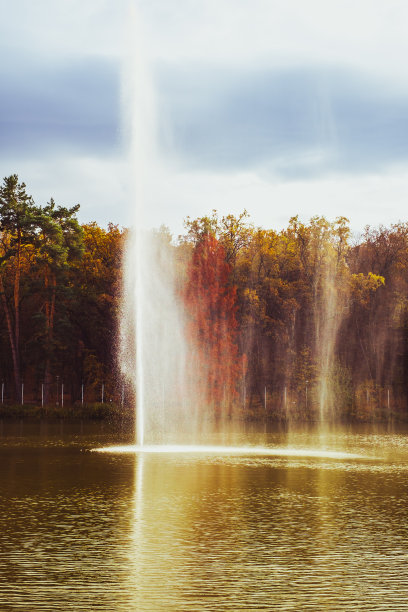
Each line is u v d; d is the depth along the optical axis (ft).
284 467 109.09
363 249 328.08
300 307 295.28
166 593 45.01
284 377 280.72
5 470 103.65
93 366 267.39
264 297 293.84
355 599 44.06
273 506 75.36
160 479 95.14
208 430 190.90
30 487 87.66
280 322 288.30
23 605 42.57
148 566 51.29
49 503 76.59
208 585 46.80
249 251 302.25
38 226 262.06
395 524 66.28
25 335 285.23
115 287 269.44
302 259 304.50
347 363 299.99
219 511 72.38
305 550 56.29
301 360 274.57
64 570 50.11
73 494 82.53
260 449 137.69
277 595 44.80
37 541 58.90
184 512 71.87
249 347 284.82
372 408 246.47
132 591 45.39
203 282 258.78
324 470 105.40
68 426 192.85
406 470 105.81
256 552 55.62
